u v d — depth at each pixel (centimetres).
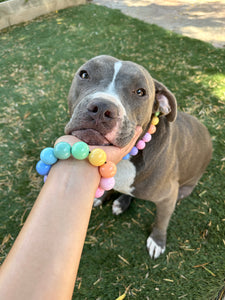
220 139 72
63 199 20
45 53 113
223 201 59
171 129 44
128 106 35
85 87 36
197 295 45
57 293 15
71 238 18
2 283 15
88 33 128
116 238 54
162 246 51
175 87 91
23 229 18
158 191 44
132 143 34
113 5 163
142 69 38
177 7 158
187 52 110
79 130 29
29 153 70
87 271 49
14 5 136
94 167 24
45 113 82
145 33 127
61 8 156
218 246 52
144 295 45
